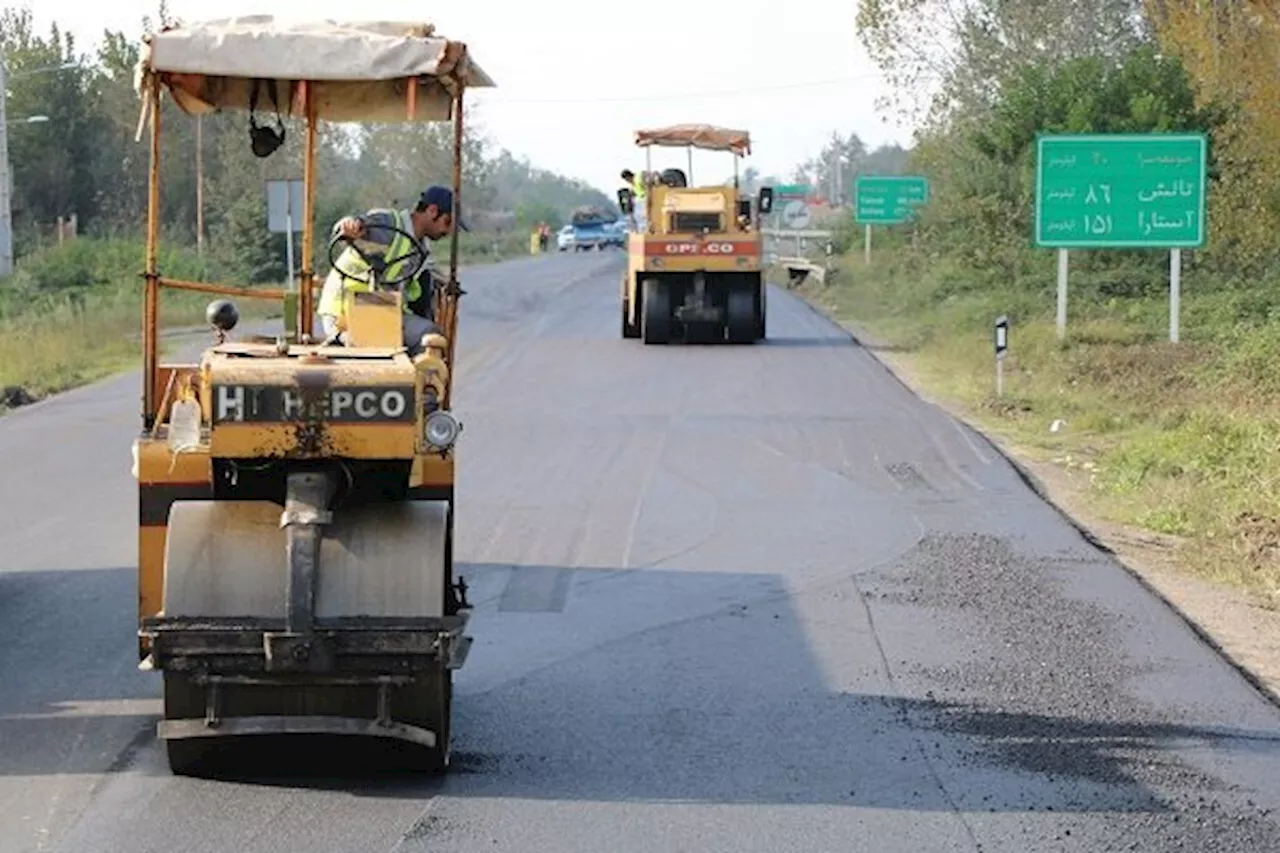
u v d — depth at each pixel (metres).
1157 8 55.16
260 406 10.39
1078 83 53.41
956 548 18.88
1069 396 32.31
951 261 59.78
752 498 21.94
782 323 52.03
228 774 11.11
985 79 69.56
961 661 14.26
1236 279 46.31
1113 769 11.57
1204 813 10.70
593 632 15.23
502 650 14.59
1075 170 39.19
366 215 12.54
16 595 16.45
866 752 11.89
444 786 11.05
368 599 10.41
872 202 74.75
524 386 33.56
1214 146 46.62
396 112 13.38
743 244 43.41
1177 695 13.32
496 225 150.38
